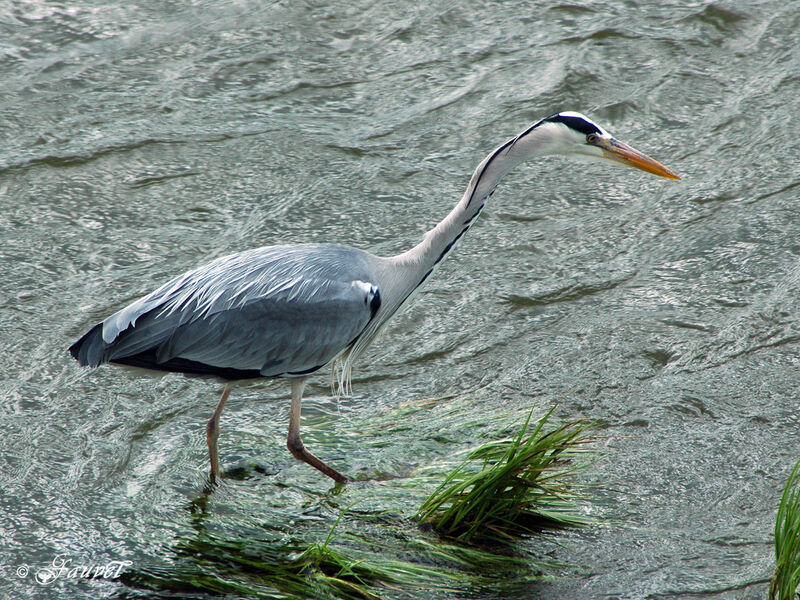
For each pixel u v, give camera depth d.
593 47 18.33
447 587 8.20
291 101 17.09
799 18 19.12
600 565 8.45
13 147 15.54
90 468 9.70
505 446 10.00
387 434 10.48
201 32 18.89
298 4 19.80
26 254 13.23
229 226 14.07
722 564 8.39
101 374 11.20
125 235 13.78
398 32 19.06
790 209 14.15
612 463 9.80
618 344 11.73
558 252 13.61
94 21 19.05
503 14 19.59
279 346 9.55
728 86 17.36
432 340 11.98
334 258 9.91
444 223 10.20
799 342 11.60
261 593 8.12
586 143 9.91
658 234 13.90
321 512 9.26
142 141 15.84
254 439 10.35
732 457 9.83
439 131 16.33
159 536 8.84
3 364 11.20
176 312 9.38
